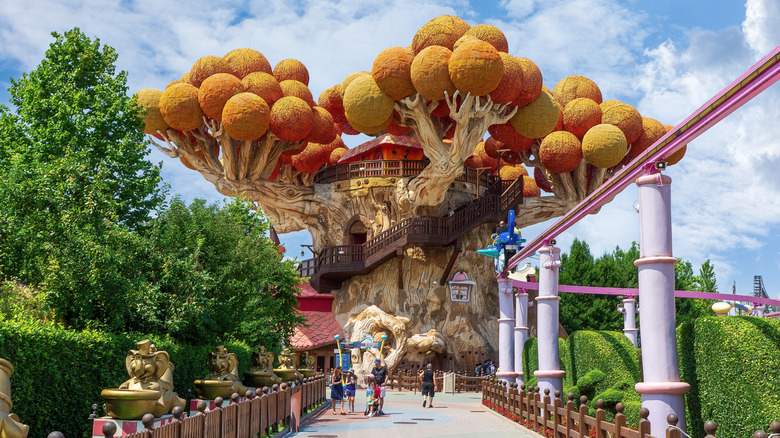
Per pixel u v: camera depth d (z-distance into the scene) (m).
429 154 38.25
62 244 15.21
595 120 43.53
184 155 43.06
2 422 7.12
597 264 59.19
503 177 52.44
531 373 24.36
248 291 24.64
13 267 14.85
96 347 12.84
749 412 10.09
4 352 9.98
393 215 43.94
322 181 47.81
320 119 42.88
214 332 22.23
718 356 10.88
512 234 24.30
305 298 47.69
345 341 43.50
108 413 10.86
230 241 24.95
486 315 45.25
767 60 8.30
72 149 17.89
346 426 19.00
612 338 16.91
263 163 42.72
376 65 36.72
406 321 42.41
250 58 43.19
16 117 19.44
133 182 19.20
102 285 15.77
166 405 11.95
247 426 13.56
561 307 58.00
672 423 8.74
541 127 40.06
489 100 36.59
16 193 15.34
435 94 35.62
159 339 16.48
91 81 19.91
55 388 11.33
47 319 14.66
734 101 9.09
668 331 10.84
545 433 15.22
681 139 10.35
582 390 16.16
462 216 43.25
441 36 37.72
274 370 24.22
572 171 46.03
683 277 60.84
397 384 41.34
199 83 42.28
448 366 43.00
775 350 10.04
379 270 44.72
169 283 19.20
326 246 45.12
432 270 44.09
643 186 11.35
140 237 18.33
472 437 16.11
